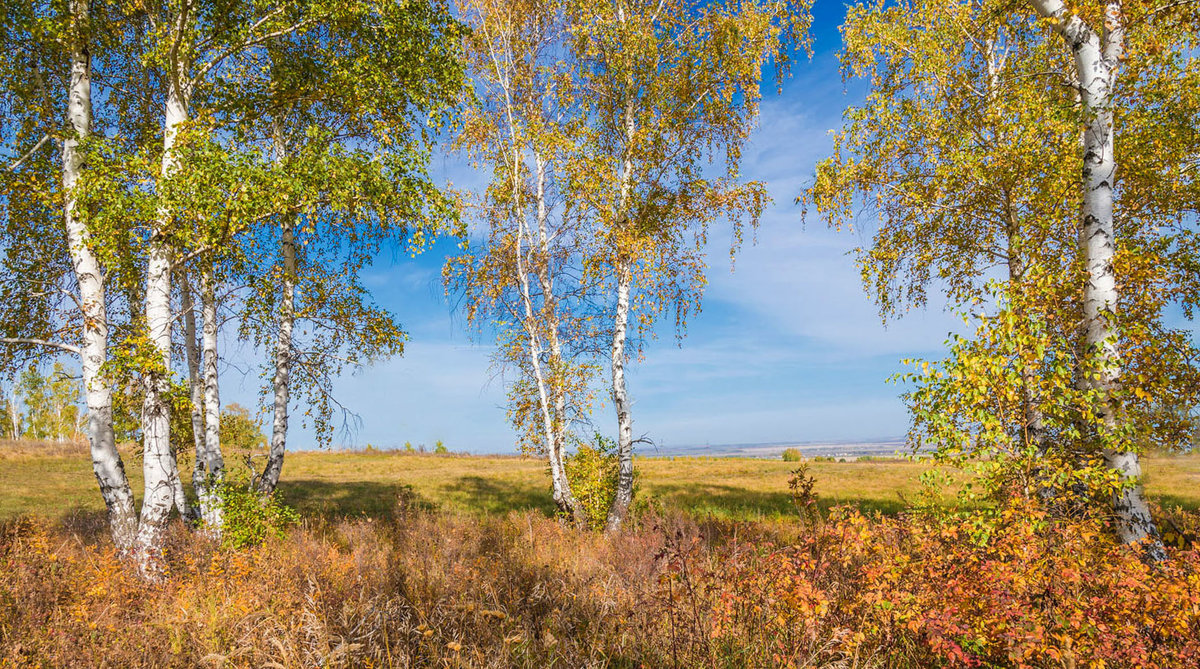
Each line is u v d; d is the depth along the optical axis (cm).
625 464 1244
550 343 1312
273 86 958
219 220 833
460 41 1188
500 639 450
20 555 696
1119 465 654
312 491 2356
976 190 1103
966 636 361
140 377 884
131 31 1027
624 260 1224
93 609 556
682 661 385
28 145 1008
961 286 1225
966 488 625
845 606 374
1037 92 1045
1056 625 349
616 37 1228
